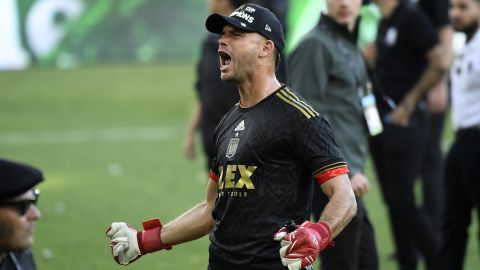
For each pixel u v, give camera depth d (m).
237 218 14.84
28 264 13.66
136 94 73.62
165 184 39.78
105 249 28.67
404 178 24.38
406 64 25.69
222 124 15.45
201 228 15.88
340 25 20.61
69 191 38.25
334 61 20.36
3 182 12.12
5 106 68.81
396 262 26.42
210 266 15.33
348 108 20.48
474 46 22.53
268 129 14.71
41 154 48.34
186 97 71.81
